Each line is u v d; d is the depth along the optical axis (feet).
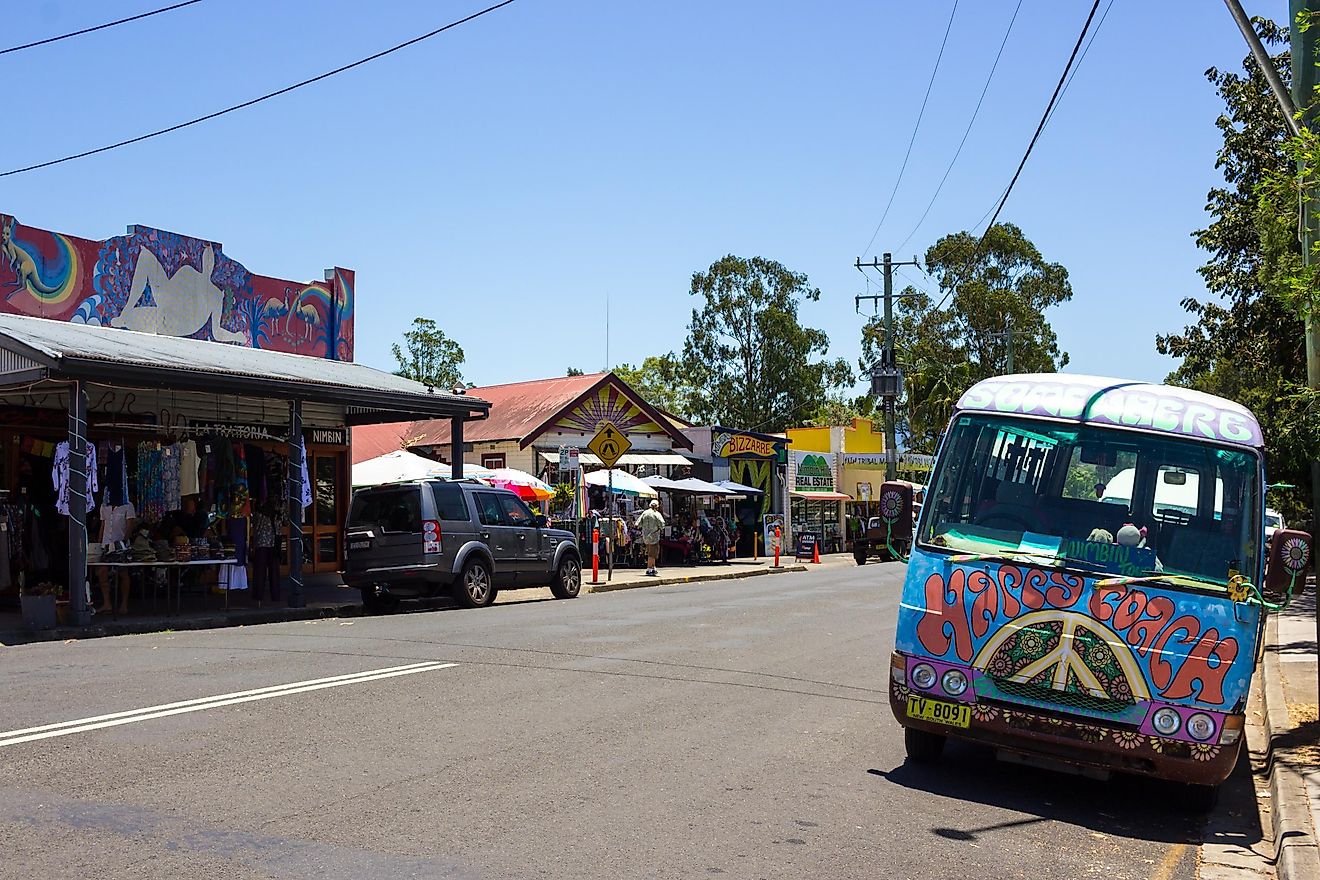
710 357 198.39
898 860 19.83
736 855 19.44
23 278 58.90
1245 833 23.45
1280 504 49.62
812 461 150.92
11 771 22.99
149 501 56.75
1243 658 22.90
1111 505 24.90
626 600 66.95
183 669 36.01
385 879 17.33
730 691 34.58
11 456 59.11
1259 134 67.82
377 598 62.18
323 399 59.41
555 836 19.86
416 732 27.30
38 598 47.50
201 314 68.64
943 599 24.98
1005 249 187.21
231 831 19.43
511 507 65.92
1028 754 24.35
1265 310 65.31
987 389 27.32
